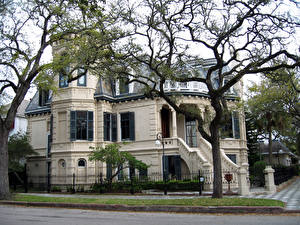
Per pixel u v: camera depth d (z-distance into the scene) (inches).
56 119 1112.8
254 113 1230.9
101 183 901.2
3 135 713.0
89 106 1104.2
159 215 463.5
